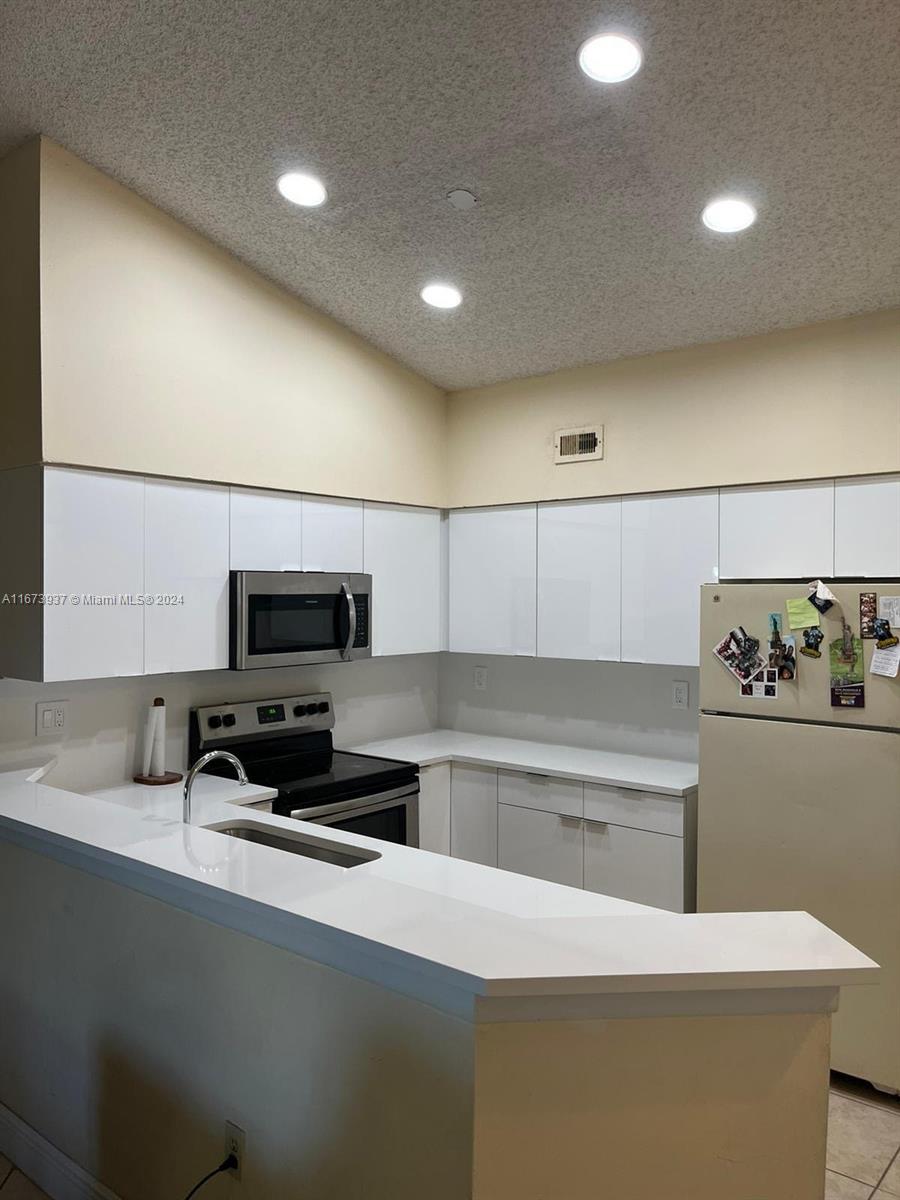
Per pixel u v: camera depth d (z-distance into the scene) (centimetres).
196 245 296
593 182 242
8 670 271
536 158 234
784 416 314
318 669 390
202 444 299
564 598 373
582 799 339
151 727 316
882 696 256
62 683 299
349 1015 158
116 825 218
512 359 369
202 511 303
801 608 271
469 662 445
